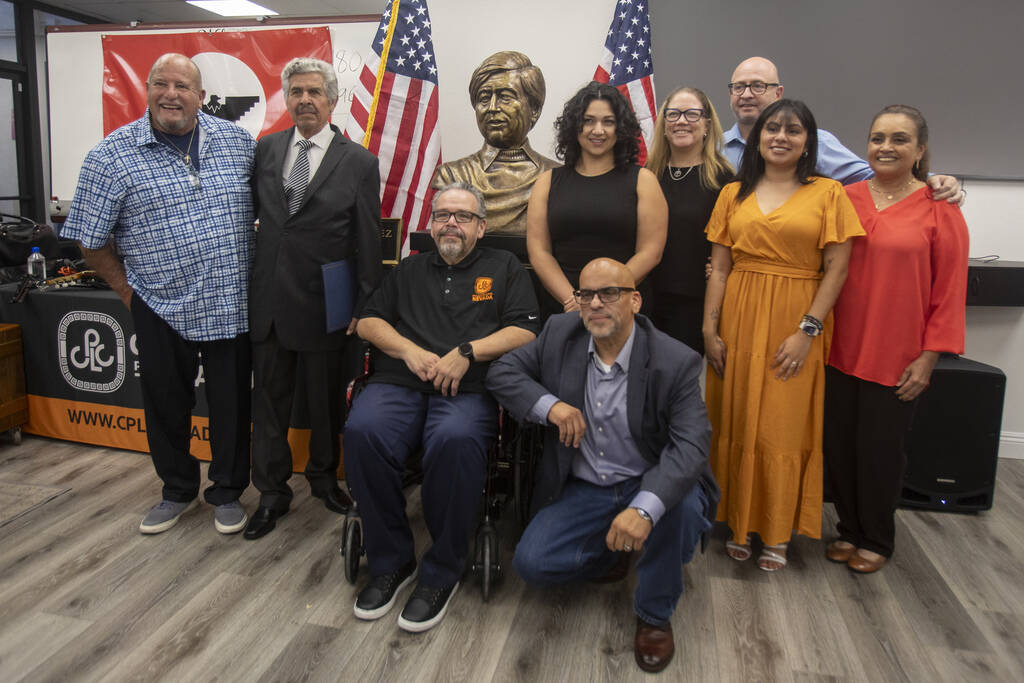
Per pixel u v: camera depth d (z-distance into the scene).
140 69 3.71
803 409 2.17
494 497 2.28
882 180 2.17
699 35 3.12
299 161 2.32
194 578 2.14
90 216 2.19
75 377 3.16
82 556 2.25
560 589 2.13
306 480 2.94
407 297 2.27
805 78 3.08
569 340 1.92
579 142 2.31
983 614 2.02
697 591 2.12
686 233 2.41
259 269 2.36
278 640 1.84
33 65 6.17
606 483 1.93
